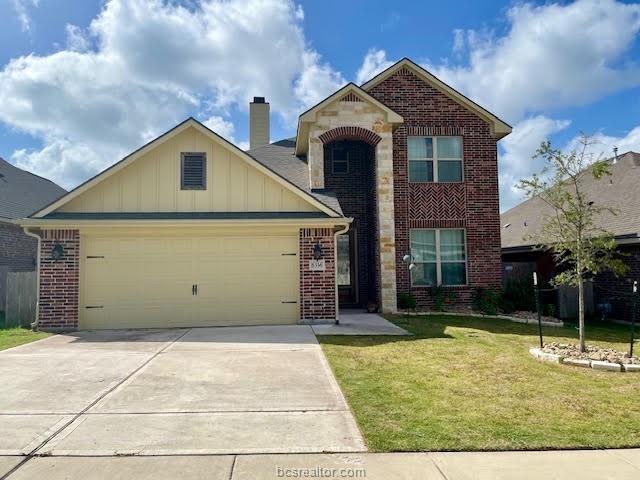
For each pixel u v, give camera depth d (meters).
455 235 14.51
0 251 16.36
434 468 3.82
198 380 6.29
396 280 13.95
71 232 10.84
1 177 19.73
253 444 4.25
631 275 12.72
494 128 14.65
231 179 11.69
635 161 16.58
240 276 11.37
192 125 11.49
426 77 14.65
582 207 8.05
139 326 10.98
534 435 4.46
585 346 8.31
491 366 7.16
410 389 5.92
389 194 13.96
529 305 13.66
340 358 7.57
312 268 11.41
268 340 9.15
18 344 8.90
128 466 3.82
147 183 11.48
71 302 10.73
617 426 4.71
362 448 4.18
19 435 4.43
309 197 11.61
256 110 19.83
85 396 5.60
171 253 11.21
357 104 14.02
